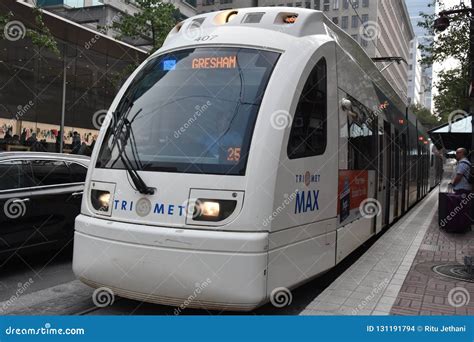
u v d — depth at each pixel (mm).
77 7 23391
